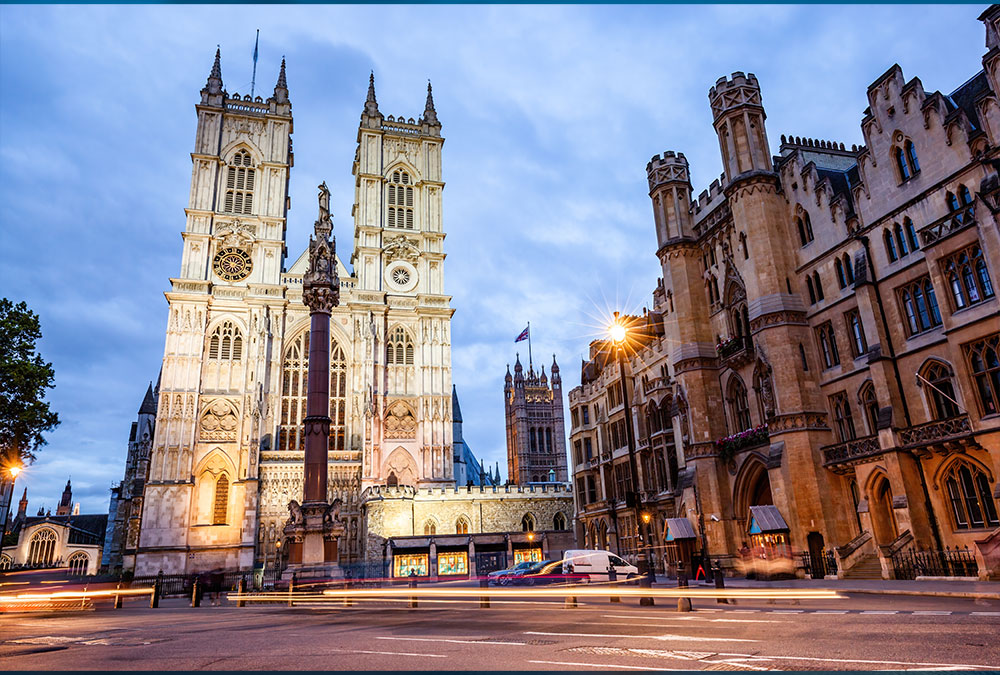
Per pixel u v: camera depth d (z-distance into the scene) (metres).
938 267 28.22
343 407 79.12
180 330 74.62
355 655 11.36
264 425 74.81
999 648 9.68
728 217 42.56
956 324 27.33
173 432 71.31
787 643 11.04
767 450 37.06
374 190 87.94
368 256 84.75
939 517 28.28
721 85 41.72
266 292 78.94
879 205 32.47
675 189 47.91
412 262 86.69
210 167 81.69
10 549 123.75
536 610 21.75
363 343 79.81
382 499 60.34
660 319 51.72
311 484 42.03
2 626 20.70
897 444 29.36
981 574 23.39
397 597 35.66
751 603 21.41
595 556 39.25
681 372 44.28
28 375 38.38
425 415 79.75
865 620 14.15
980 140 27.59
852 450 32.16
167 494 69.25
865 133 33.56
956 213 27.58
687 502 41.44
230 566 68.06
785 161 39.44
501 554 58.62
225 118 85.25
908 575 27.14
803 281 37.50
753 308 38.25
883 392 30.70
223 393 74.56
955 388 27.97
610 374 58.53
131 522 85.62
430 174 91.25
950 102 33.00
